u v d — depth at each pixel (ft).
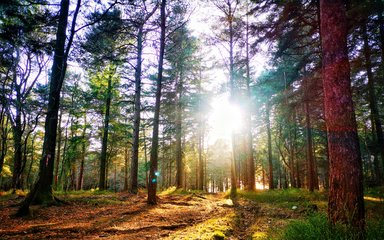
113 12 44.55
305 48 48.98
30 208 30.63
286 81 49.19
